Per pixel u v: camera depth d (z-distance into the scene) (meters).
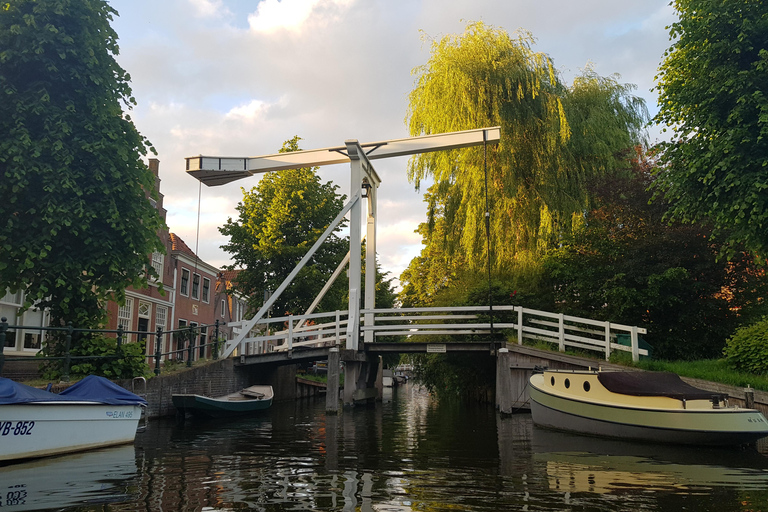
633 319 17.56
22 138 10.85
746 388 11.50
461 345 16.97
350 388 17.48
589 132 20.23
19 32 11.11
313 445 9.83
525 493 6.09
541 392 12.67
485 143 17.41
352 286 17.41
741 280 16.61
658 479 6.86
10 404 7.65
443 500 5.77
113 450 9.02
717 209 12.29
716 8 11.77
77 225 11.46
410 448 9.46
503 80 19.84
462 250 21.38
